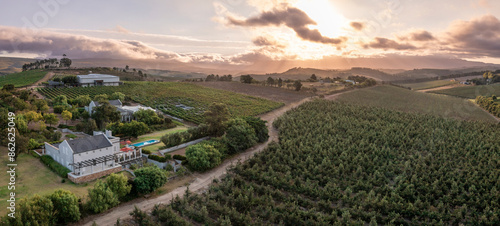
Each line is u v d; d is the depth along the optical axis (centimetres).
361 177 8419
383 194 7744
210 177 8756
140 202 7038
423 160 9888
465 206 6869
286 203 6688
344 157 9825
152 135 12462
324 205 6750
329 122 14438
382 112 17112
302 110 17462
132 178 7656
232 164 9638
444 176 8700
